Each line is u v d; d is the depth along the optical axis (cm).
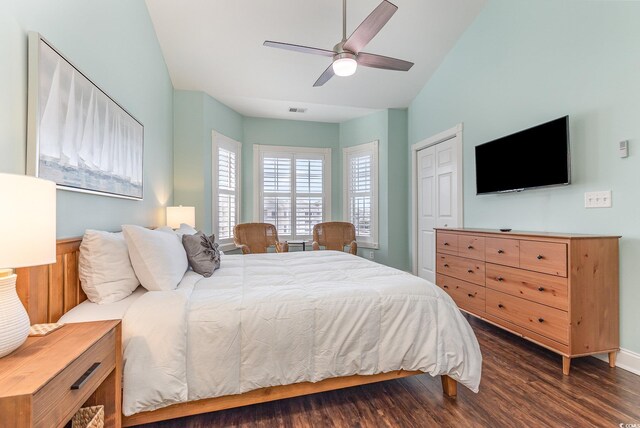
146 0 281
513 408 161
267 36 323
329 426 147
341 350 153
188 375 132
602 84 211
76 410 89
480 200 325
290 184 532
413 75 403
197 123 405
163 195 348
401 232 477
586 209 221
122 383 123
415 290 173
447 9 313
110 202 209
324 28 315
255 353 141
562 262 193
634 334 194
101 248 151
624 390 175
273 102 452
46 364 84
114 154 207
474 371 164
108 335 111
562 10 238
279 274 213
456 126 358
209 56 351
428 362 161
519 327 224
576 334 191
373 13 198
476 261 267
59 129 145
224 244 454
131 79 247
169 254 172
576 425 147
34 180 91
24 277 119
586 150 221
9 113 119
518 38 276
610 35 206
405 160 479
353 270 222
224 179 456
